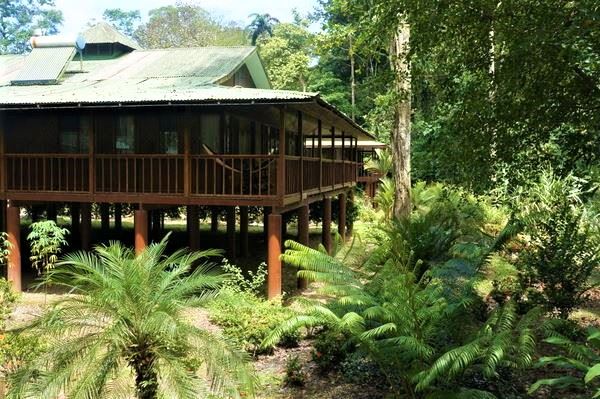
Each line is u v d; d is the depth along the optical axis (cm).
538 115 796
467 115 830
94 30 1752
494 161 859
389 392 608
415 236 959
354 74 3394
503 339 494
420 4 746
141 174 1085
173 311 481
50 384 428
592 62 725
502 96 786
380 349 544
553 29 655
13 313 911
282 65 3431
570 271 811
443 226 1038
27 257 1418
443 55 831
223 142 1275
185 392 443
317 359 689
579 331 780
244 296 809
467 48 791
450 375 496
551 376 637
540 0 668
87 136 1188
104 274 501
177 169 1023
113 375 463
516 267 883
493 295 909
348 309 613
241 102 875
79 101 934
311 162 1195
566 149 878
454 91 866
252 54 1636
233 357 480
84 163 1109
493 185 912
